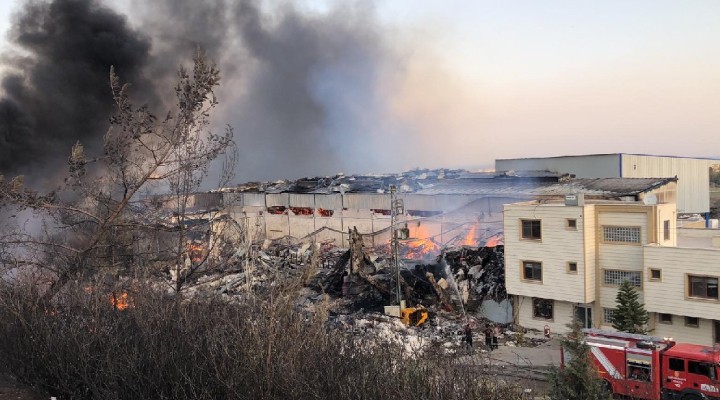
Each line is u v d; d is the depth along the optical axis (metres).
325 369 9.45
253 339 9.41
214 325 10.73
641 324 24.50
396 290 31.84
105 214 15.75
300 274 14.62
